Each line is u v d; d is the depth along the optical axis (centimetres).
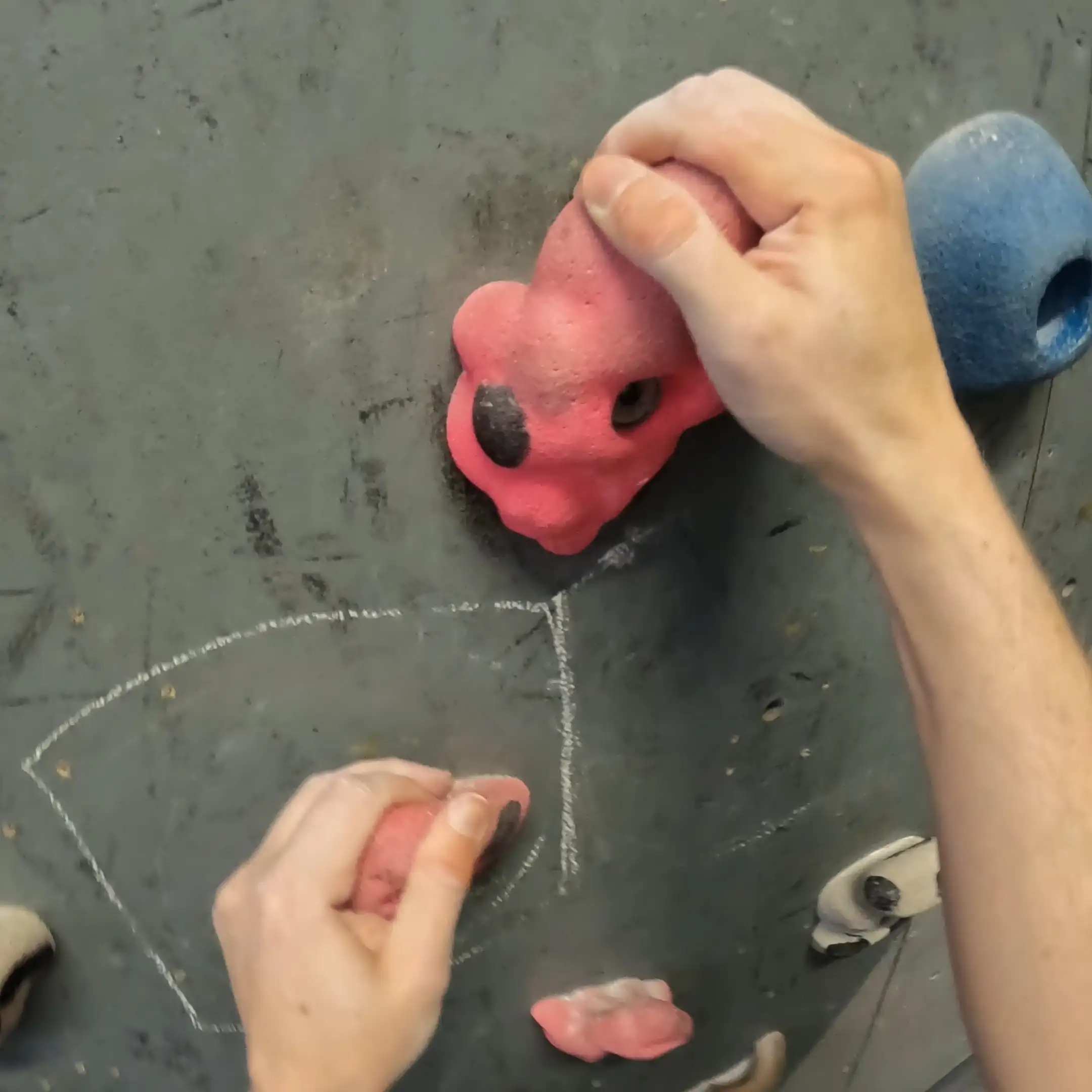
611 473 49
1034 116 61
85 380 49
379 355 51
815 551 66
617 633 63
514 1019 78
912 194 58
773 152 39
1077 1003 39
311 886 48
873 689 74
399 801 53
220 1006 67
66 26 43
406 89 47
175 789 59
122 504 51
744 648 67
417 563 56
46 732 56
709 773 72
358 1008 45
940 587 42
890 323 39
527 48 48
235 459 52
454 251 50
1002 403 69
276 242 48
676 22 50
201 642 55
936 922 94
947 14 56
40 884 60
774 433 40
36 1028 65
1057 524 78
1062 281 62
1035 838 41
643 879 75
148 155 46
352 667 58
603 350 42
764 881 80
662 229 37
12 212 45
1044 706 42
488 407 46
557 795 68
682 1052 87
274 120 46
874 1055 99
